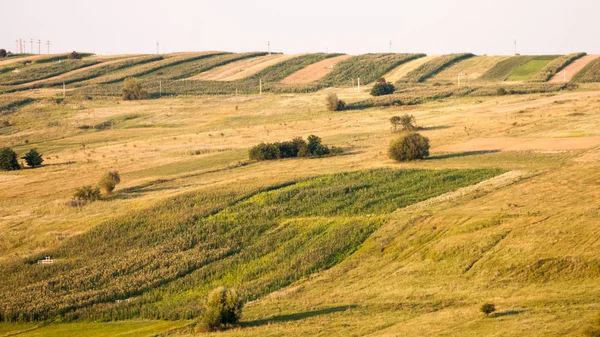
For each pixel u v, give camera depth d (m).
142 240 102.50
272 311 75.44
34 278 91.31
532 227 89.94
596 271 75.31
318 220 106.38
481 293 74.44
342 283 84.31
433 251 89.25
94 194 128.62
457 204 107.62
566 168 124.06
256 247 98.56
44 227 111.06
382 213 107.69
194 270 92.81
